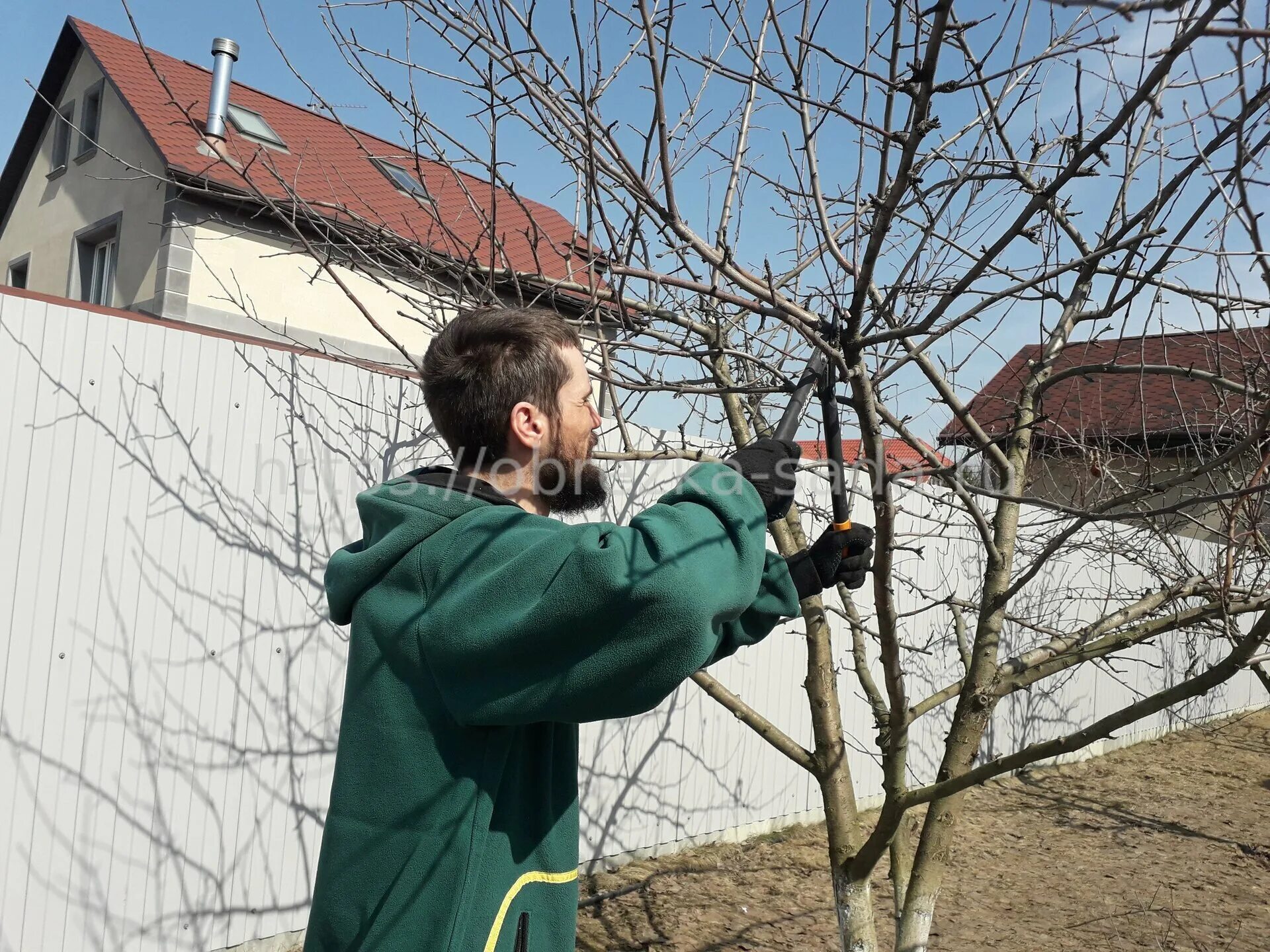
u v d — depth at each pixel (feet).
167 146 32.42
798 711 17.89
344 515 11.93
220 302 32.65
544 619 3.36
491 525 3.77
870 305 6.65
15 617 9.53
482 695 3.54
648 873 15.02
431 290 8.41
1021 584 6.59
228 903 10.93
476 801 3.63
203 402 10.78
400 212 9.21
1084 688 25.00
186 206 31.32
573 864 4.08
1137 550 10.93
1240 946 13.47
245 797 11.07
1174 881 16.22
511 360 4.12
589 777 14.73
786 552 8.04
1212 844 18.44
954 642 18.22
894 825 6.67
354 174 31.78
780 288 7.63
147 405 10.37
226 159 8.33
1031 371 7.39
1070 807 20.68
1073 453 9.82
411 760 3.69
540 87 5.51
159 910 10.44
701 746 16.26
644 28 4.47
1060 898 15.24
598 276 6.92
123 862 10.19
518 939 3.70
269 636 11.27
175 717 10.55
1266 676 8.68
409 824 3.66
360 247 8.69
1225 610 6.33
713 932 13.12
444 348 4.27
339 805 3.84
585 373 4.39
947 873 16.21
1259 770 24.62
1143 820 19.89
